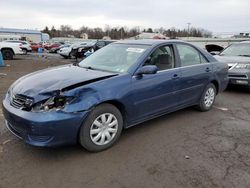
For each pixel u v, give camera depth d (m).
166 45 4.43
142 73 3.74
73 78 3.46
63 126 3.00
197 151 3.56
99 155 3.37
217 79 5.44
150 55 4.09
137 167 3.10
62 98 3.03
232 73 7.34
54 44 43.19
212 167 3.14
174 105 4.53
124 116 3.73
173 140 3.90
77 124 3.11
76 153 3.39
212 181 2.86
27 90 3.20
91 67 4.20
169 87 4.27
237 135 4.17
